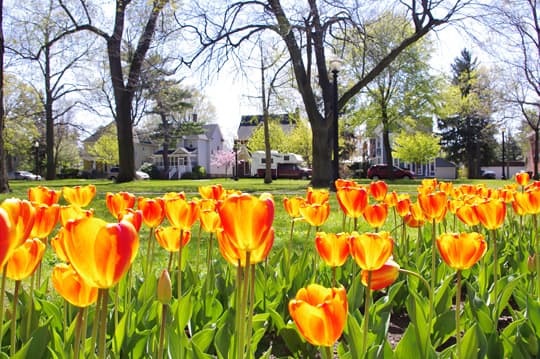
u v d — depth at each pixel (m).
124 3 22.05
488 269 2.80
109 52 25.20
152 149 69.56
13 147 48.16
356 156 70.00
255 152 54.50
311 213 2.41
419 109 35.72
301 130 56.91
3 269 1.22
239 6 16.72
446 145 52.22
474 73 37.59
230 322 2.16
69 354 1.57
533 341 1.95
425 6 17.48
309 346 2.22
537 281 2.54
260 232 1.14
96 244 0.94
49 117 39.62
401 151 43.22
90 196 2.59
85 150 72.38
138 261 4.75
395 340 2.76
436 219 2.27
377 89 35.78
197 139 66.12
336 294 1.16
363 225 6.56
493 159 55.34
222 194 2.80
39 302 2.16
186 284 2.82
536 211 2.54
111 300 2.44
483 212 2.27
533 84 27.72
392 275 1.63
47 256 5.38
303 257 2.87
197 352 1.62
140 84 21.12
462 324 2.36
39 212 1.63
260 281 2.56
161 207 2.24
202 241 5.98
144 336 1.85
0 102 16.27
